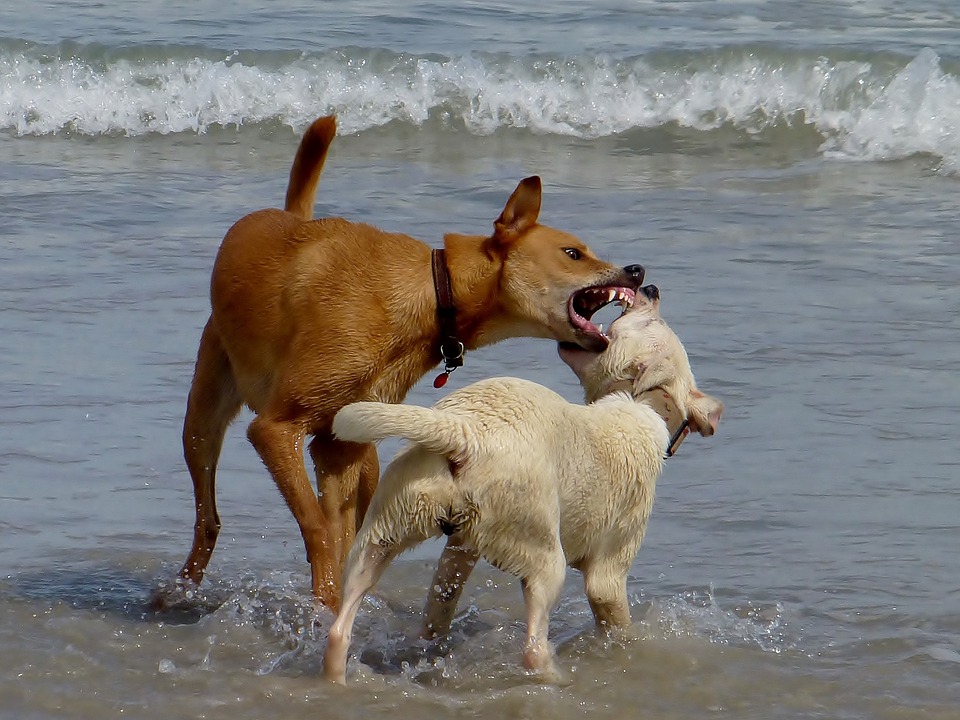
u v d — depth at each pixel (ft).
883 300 39.93
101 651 22.75
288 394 23.21
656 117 61.21
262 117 60.90
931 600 24.85
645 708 21.29
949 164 55.62
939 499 28.58
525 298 24.27
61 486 29.07
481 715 20.97
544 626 21.59
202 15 70.90
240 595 25.29
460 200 49.34
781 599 25.08
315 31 67.87
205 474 25.54
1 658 22.16
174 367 34.81
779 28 69.00
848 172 55.01
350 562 21.22
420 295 23.72
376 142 59.21
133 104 60.75
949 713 20.98
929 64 59.41
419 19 71.00
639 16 72.02
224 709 20.77
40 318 37.83
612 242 44.83
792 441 31.42
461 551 22.86
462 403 21.06
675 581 25.81
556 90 61.82
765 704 21.38
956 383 34.35
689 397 24.29
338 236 24.02
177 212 47.93
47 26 67.36
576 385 34.14
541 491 20.90
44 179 52.06
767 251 44.37
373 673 22.20
